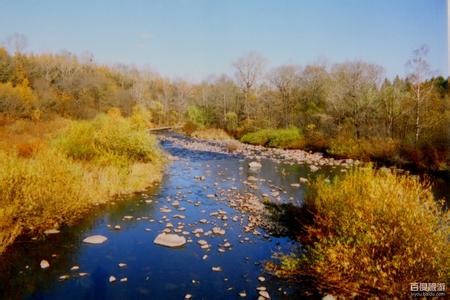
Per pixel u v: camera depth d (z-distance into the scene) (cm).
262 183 1422
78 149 1367
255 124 4009
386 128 2666
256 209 1011
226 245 727
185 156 2312
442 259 456
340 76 3247
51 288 539
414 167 1806
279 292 541
